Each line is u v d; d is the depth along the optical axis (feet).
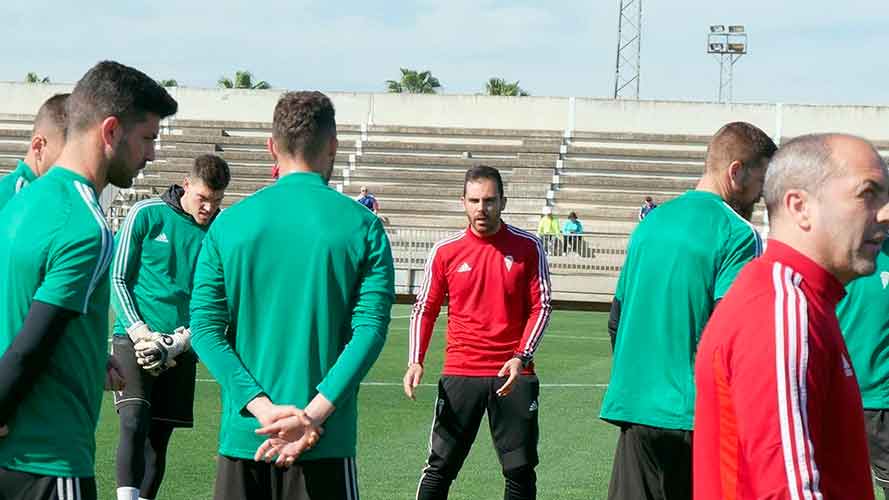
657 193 109.29
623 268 15.52
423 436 28.84
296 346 11.73
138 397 20.02
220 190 21.12
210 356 11.78
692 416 14.42
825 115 114.11
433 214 106.83
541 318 19.54
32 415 10.42
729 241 14.25
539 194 108.37
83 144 10.80
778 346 7.89
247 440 11.76
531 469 19.74
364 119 120.06
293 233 11.76
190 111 120.57
